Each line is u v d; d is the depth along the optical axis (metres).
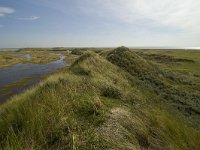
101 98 8.19
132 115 7.09
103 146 4.54
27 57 81.56
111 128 5.41
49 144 4.45
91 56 17.25
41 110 5.36
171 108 14.48
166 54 77.50
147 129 6.86
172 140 7.43
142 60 25.03
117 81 14.06
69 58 72.00
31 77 34.81
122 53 24.22
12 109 6.70
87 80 10.19
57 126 4.92
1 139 4.89
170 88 20.09
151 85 19.34
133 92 13.23
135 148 5.05
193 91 21.83
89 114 5.97
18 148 3.95
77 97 7.18
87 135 4.71
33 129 4.72
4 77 35.00
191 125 12.32
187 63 54.06
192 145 8.27
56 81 9.44
